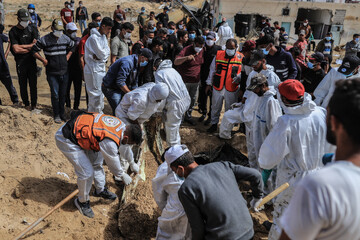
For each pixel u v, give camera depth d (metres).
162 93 4.38
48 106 6.84
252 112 4.96
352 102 1.27
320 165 3.42
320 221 1.29
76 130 3.74
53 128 5.84
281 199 3.56
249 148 5.18
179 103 5.13
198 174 2.78
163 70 5.13
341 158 1.36
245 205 2.86
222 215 2.66
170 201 3.49
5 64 6.21
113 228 4.18
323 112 3.45
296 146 3.35
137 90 4.56
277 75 5.32
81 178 3.89
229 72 5.93
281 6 19.03
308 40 16.89
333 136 1.49
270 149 3.42
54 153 5.15
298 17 20.91
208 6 14.55
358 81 1.33
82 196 4.06
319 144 3.32
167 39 7.47
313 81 6.24
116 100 5.29
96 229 4.02
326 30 20.22
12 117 5.62
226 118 5.88
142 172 5.14
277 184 3.69
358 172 1.27
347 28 20.05
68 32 5.93
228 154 6.09
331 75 5.11
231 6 18.66
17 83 8.51
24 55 5.98
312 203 1.29
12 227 3.79
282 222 1.44
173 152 3.02
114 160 3.79
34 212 4.06
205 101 7.01
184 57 6.17
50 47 5.66
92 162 4.26
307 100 3.27
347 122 1.30
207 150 6.13
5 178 4.42
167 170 3.52
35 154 5.02
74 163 3.83
